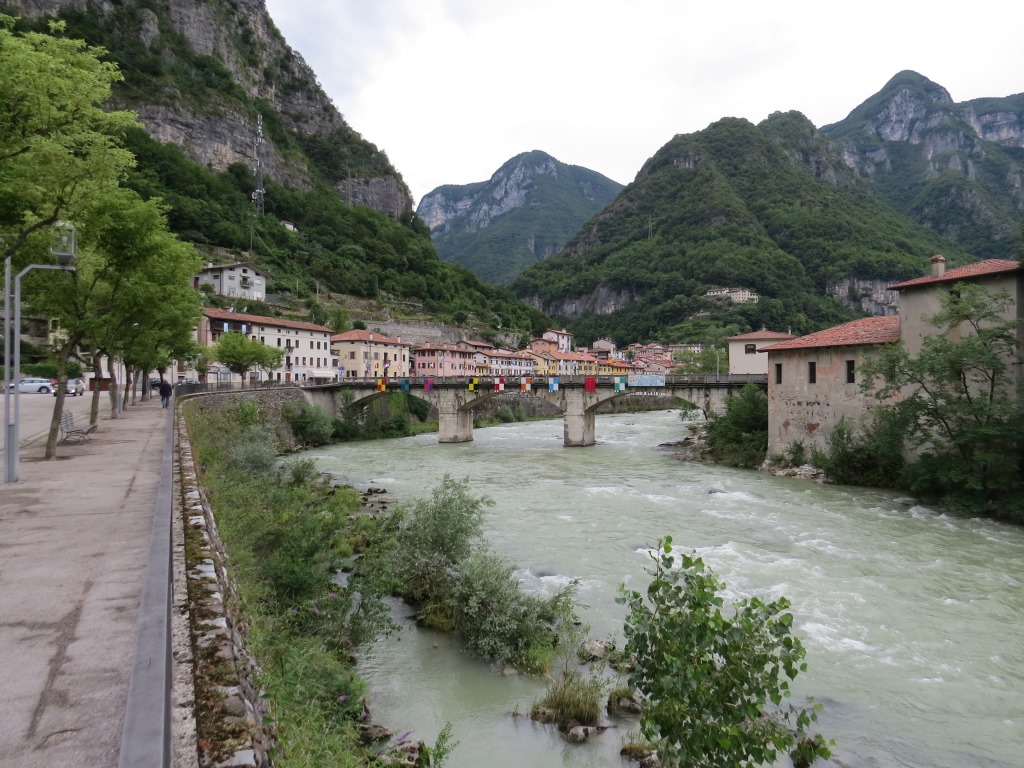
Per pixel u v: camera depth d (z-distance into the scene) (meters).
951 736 10.19
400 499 29.77
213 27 181.88
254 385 59.53
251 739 4.09
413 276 162.12
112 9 149.50
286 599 11.69
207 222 124.75
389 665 12.39
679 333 185.12
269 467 25.58
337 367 99.50
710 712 6.71
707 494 31.08
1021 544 21.31
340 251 155.38
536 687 11.69
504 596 13.66
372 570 14.20
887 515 25.86
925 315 29.23
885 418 28.72
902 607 15.52
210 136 154.12
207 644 5.42
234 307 100.88
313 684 8.51
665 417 95.25
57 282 19.95
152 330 29.73
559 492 31.84
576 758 9.45
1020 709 11.02
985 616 14.99
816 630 14.16
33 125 13.93
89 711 4.62
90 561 8.46
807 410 36.81
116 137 15.84
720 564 19.03
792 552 20.41
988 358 24.72
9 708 4.63
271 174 175.50
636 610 7.63
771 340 60.34
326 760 5.92
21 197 13.93
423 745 8.90
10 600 6.98
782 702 11.14
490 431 73.94
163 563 5.05
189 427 25.52
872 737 10.12
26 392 48.75
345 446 57.47
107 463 17.58
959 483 26.62
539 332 187.00
